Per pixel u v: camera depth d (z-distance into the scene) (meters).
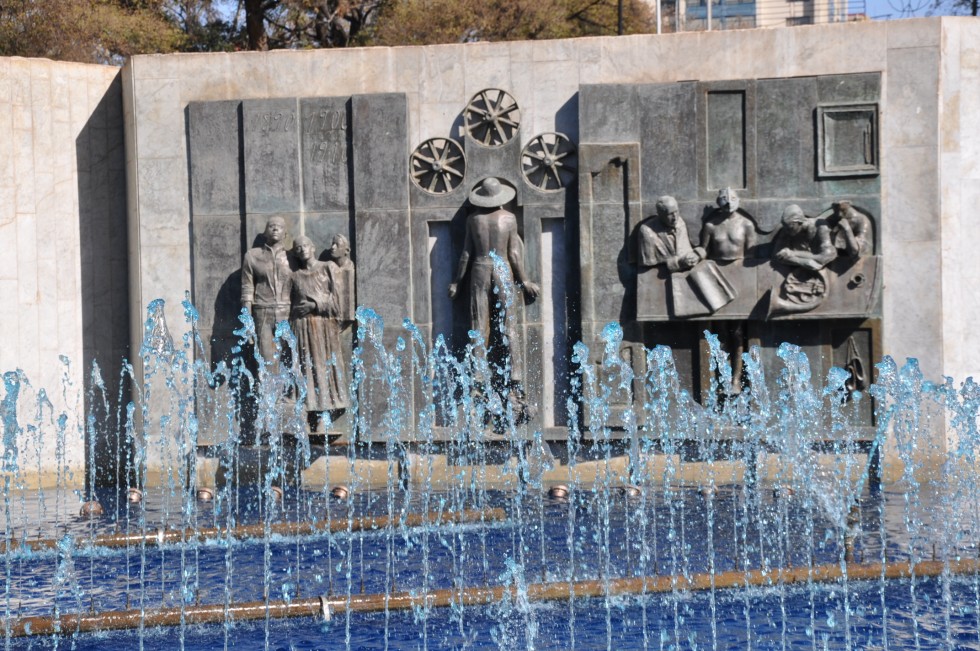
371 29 30.66
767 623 9.80
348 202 16.39
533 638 9.55
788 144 15.80
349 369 16.39
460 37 29.42
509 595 10.49
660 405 16.05
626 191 15.91
